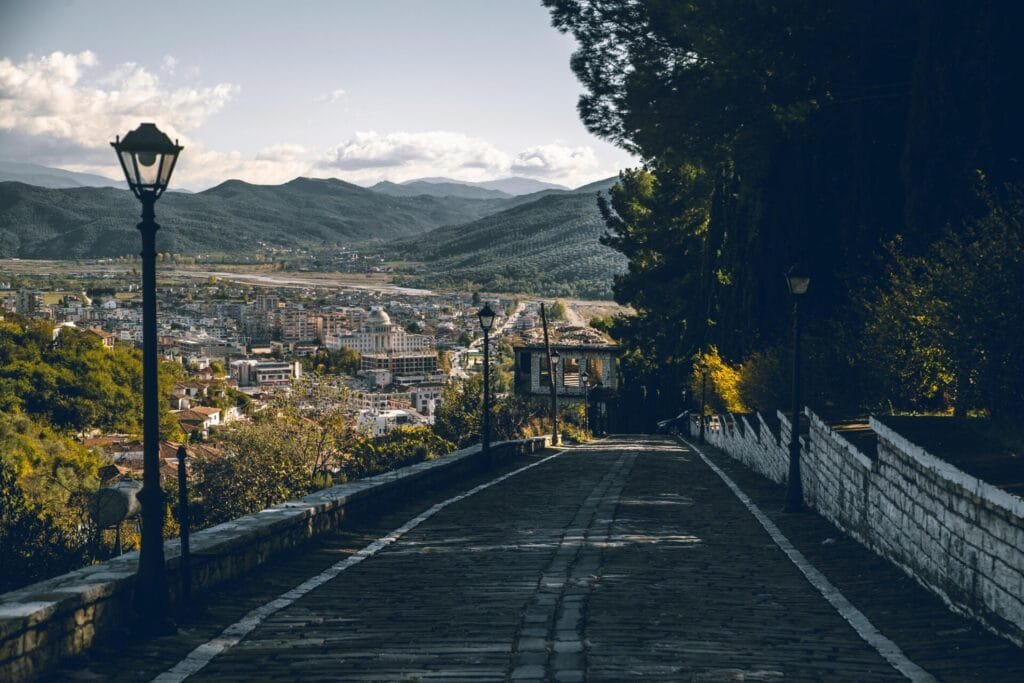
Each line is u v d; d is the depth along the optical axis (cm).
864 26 2120
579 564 1079
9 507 948
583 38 2641
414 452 2675
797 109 2227
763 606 878
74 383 12681
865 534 1211
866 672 659
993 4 1712
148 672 666
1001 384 1252
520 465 2769
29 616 634
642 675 629
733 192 3388
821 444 1514
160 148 780
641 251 5850
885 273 1961
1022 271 1262
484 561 1112
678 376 5772
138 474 7088
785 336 2464
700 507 1658
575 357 7850
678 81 2503
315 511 1238
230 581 974
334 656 696
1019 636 719
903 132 2175
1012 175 1689
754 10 2102
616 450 3616
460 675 632
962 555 840
